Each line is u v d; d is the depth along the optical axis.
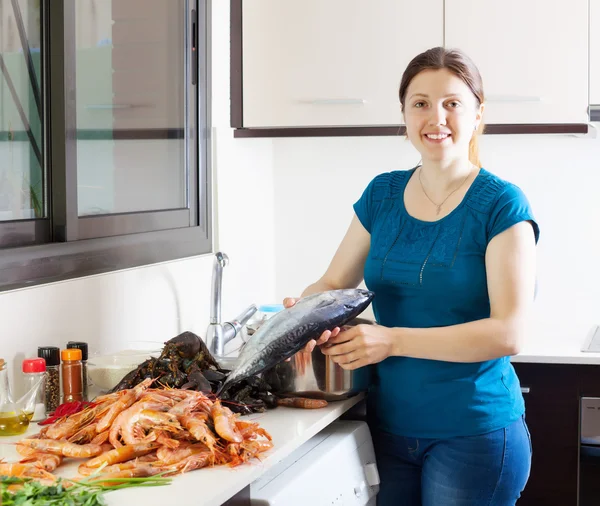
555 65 2.90
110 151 2.34
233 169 3.07
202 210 2.80
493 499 1.99
